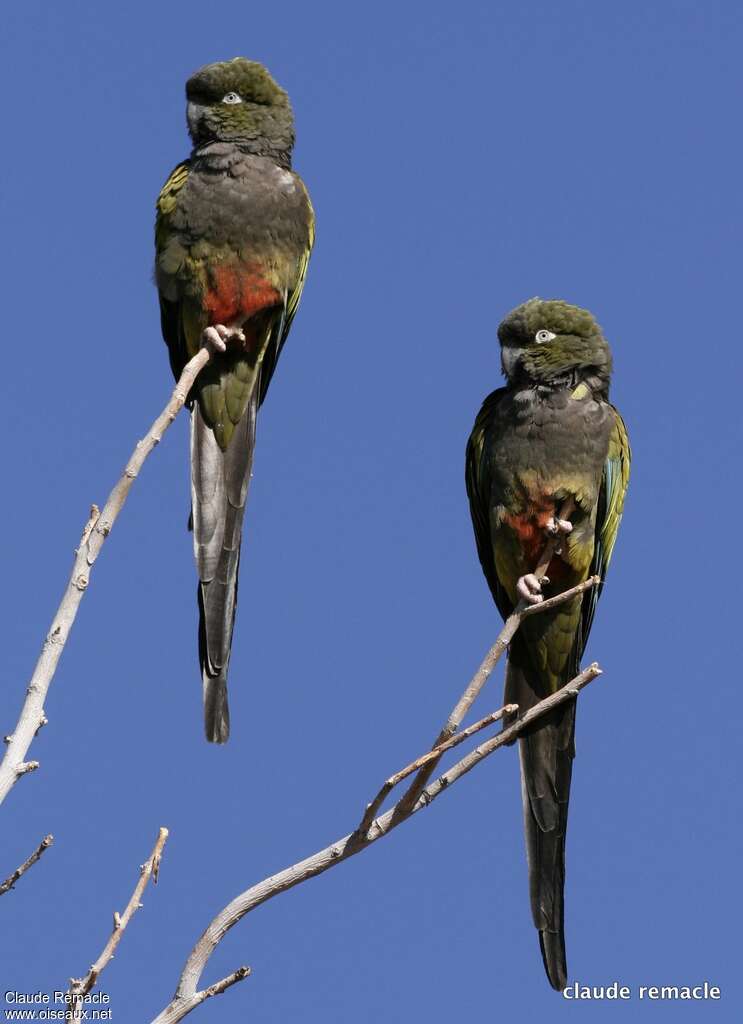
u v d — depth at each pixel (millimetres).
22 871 6301
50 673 6789
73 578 7059
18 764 6461
